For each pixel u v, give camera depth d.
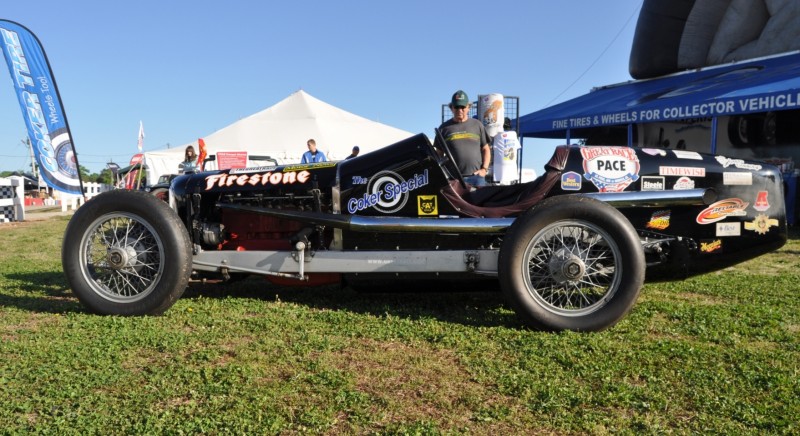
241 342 3.05
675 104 10.34
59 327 3.34
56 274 5.51
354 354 2.87
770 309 3.71
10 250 7.76
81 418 2.16
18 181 14.23
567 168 3.56
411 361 2.77
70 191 8.31
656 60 14.48
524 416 2.18
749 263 5.71
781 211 3.60
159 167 17.09
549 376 2.55
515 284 3.19
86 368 2.67
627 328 3.28
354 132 17.73
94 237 3.67
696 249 3.54
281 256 3.72
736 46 13.32
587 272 3.22
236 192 3.89
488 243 3.58
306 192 3.81
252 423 2.12
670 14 14.25
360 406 2.27
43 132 8.14
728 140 12.10
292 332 3.22
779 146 11.29
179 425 2.09
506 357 2.81
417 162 3.62
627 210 3.52
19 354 2.85
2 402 2.31
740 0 13.13
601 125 12.10
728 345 3.01
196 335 3.14
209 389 2.39
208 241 3.88
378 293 3.96
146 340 3.05
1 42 7.92
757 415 2.18
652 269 3.60
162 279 3.52
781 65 11.15
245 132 16.92
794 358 2.79
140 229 3.64
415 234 3.62
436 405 2.29
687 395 2.37
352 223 3.63
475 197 3.81
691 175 3.56
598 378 2.54
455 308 3.81
